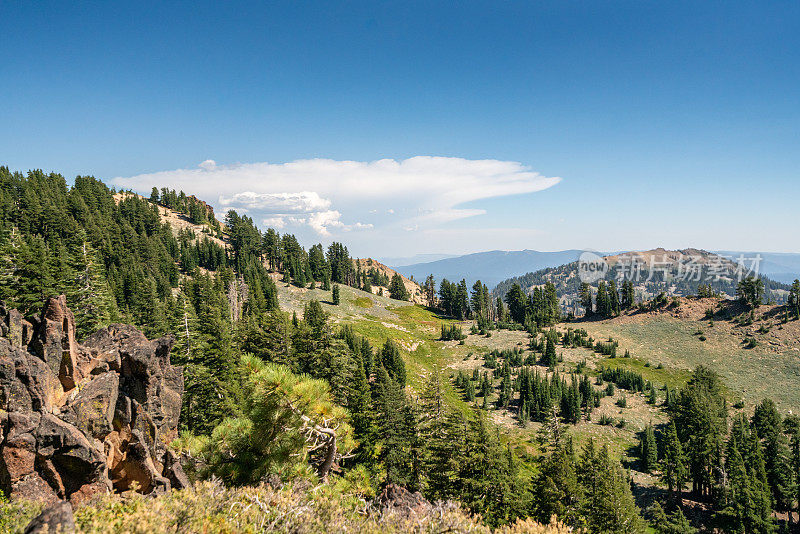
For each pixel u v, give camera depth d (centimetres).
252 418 1470
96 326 4666
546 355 11094
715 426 6550
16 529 845
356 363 6122
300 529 945
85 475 1248
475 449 3553
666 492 6312
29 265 4656
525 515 3275
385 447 3706
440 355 11831
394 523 1095
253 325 6284
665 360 11688
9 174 14988
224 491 1050
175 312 6022
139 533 762
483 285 17362
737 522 5184
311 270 18238
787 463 6269
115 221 15350
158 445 1570
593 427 8156
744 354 11319
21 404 1206
